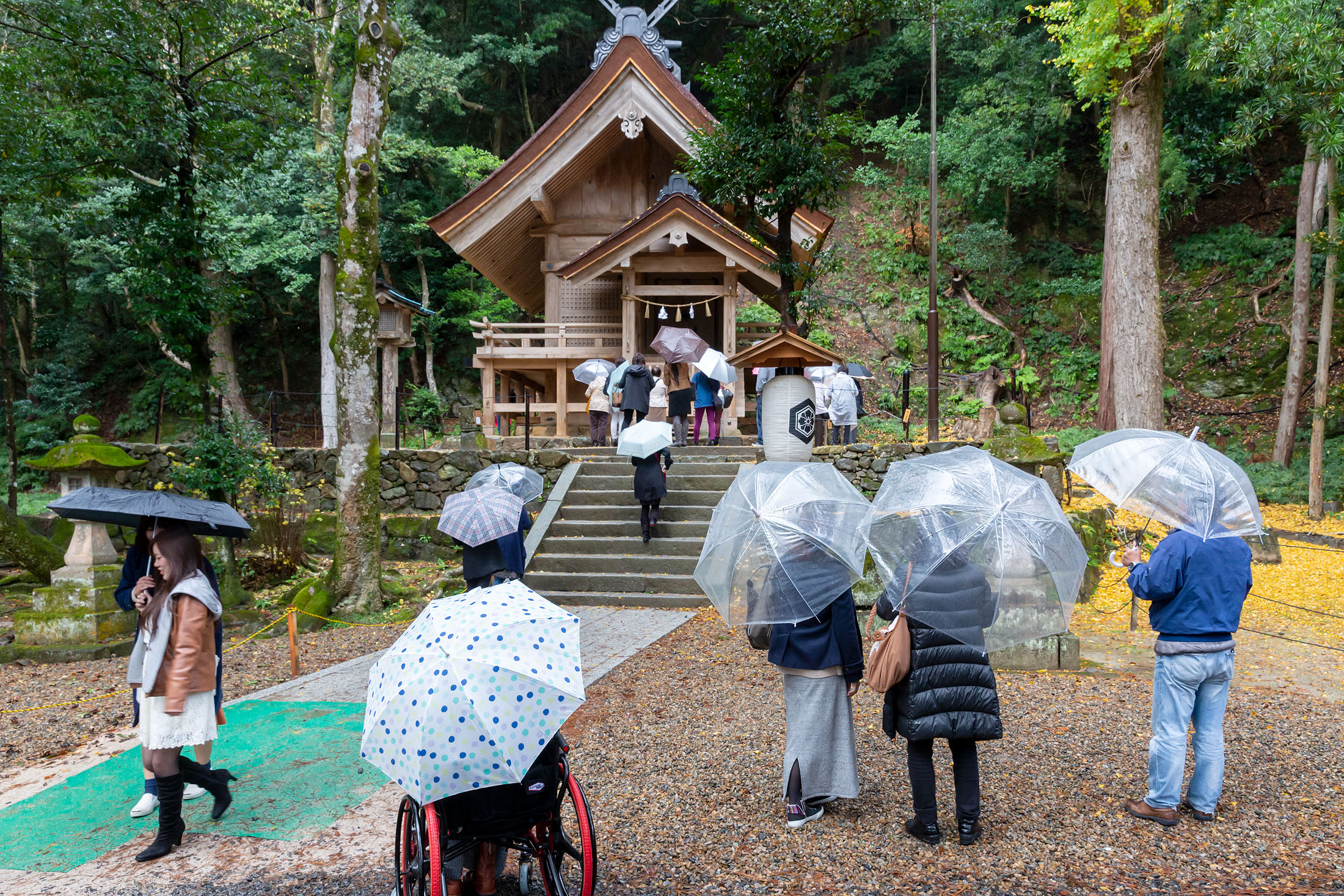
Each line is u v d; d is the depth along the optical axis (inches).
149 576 164.7
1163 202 930.1
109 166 445.7
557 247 748.0
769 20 477.7
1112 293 677.3
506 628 115.3
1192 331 901.8
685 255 645.9
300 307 1190.3
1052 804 167.9
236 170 473.1
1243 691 250.4
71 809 180.1
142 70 416.5
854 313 1026.1
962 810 150.4
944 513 143.5
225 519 171.5
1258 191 997.8
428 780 105.4
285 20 457.1
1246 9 434.0
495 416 706.8
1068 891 134.1
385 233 1066.7
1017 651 271.7
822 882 138.3
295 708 243.4
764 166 502.6
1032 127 1025.5
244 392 1175.0
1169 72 864.9
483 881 132.1
